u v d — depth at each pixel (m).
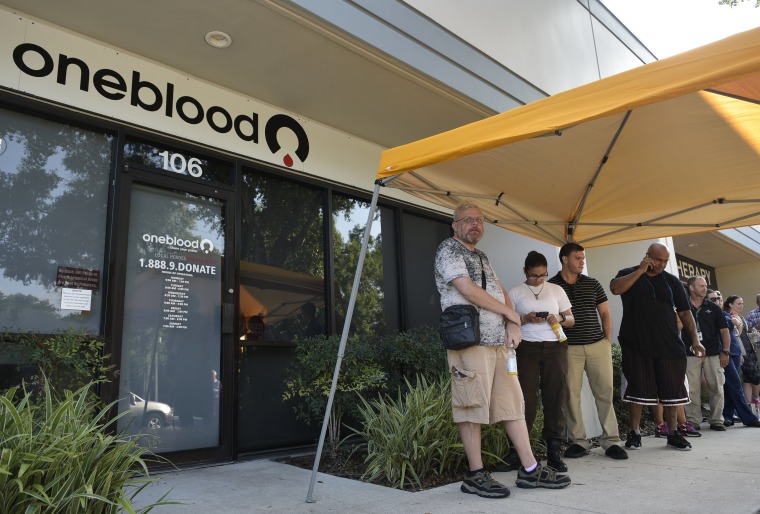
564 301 4.60
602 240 6.17
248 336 5.08
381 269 6.50
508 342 3.61
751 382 8.39
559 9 7.24
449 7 5.40
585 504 3.15
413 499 3.38
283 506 3.23
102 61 4.43
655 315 5.03
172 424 4.42
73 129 4.32
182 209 4.83
